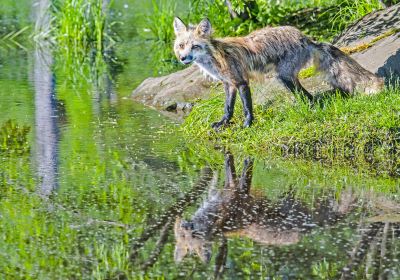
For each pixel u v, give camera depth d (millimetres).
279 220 9914
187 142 13641
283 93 14250
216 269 8492
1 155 12789
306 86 14539
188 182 11477
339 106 13062
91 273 8461
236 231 9562
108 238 9352
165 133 14234
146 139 13828
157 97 16547
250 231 9562
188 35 13406
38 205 10461
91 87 18344
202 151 13109
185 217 10039
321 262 8625
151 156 12797
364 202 10586
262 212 10219
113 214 10141
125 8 30703
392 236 9328
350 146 12508
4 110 15891
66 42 24688
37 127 14586
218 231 9562
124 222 9859
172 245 9141
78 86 18484
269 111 13922
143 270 8500
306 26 19641
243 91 13578
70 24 24656
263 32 13805
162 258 8789
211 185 11336
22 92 17719
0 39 25375
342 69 13734
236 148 13227
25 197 10758
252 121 13664
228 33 19953
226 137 13648
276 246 9062
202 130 13961
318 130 12773
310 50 13789
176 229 9625
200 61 13508
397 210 10258
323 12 20094
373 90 13602
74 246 9133
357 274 8312
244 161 12547
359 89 13688
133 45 24328
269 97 14281
